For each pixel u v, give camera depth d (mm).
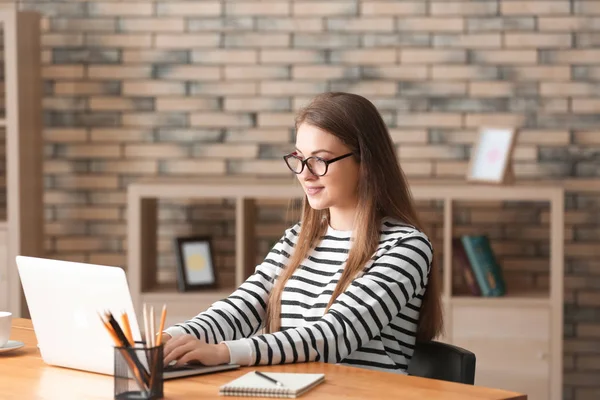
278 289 3037
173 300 4859
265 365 2559
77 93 5344
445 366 2715
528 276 5199
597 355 5176
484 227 5211
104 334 2400
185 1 5289
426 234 3025
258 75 5281
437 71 5195
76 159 5367
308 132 2928
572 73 5133
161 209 5340
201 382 2348
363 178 2926
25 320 3303
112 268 2328
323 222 3086
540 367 4656
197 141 5328
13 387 2320
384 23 5203
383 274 2770
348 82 5234
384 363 2820
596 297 5172
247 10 5266
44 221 5367
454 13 5172
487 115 5184
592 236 5160
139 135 5344
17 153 4938
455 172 5203
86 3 5316
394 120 5230
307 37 5250
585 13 5109
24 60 5016
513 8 5137
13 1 5312
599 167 5141
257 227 5312
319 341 2629
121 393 2166
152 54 5316
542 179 5172
